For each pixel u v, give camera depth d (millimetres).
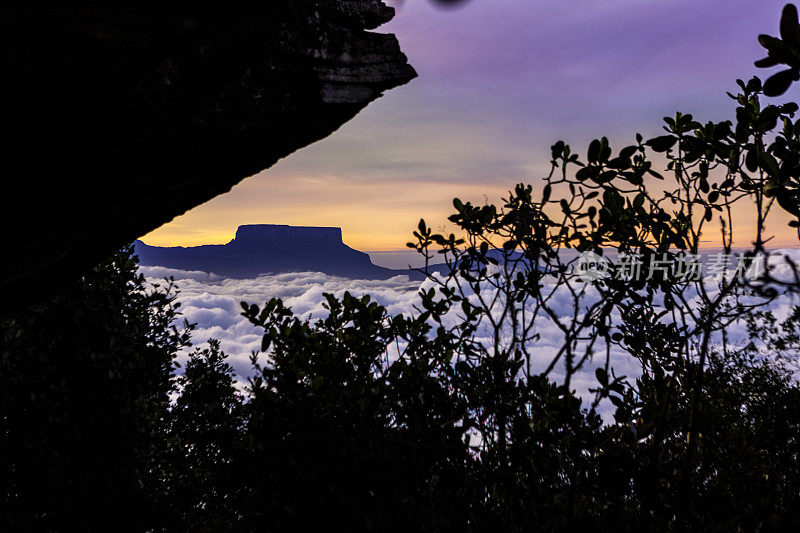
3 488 3801
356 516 2504
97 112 1372
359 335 3246
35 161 1377
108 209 1612
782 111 2479
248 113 1476
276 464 2742
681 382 3139
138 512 4824
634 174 2678
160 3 1330
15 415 3912
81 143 1396
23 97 1300
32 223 1483
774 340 4438
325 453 2768
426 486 2713
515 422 2812
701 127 2781
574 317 2725
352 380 3127
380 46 1564
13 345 3975
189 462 5895
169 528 5125
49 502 4117
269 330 3191
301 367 3160
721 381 4066
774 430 4184
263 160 1749
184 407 6836
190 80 1391
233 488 3047
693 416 2613
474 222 3395
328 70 1491
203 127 1460
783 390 4348
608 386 2641
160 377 5828
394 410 2963
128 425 4852
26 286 1844
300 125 1611
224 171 1712
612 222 2723
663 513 2461
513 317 3088
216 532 3703
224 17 1388
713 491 2773
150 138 1442
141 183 1566
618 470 2418
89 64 1326
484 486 2746
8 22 1251
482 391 2936
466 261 3377
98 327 4684
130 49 1329
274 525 2648
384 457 2762
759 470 3637
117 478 4727
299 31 1425
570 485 2680
